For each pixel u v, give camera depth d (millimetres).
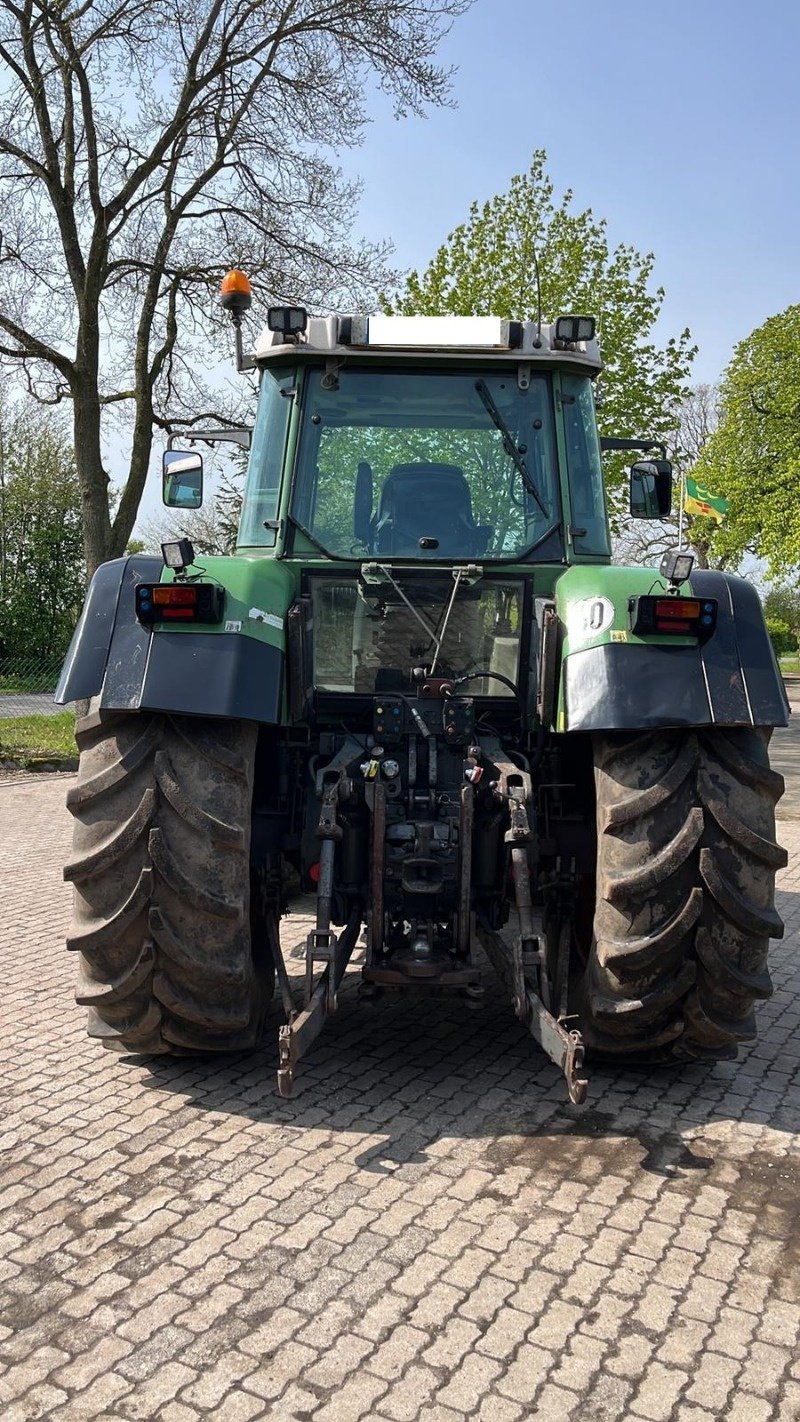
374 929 3717
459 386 4418
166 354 14539
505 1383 2422
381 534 4344
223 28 13305
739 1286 2770
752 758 3621
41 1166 3375
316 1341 2553
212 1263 2854
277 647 3709
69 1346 2543
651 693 3518
